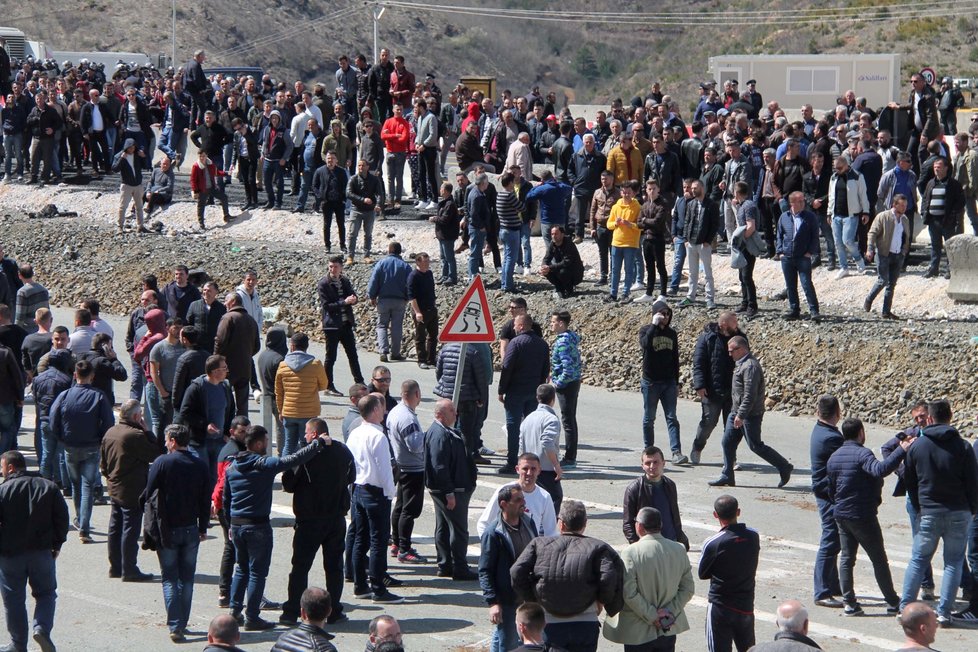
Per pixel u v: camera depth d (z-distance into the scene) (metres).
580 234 54.34
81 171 72.50
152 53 183.75
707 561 19.11
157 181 66.31
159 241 61.31
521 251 52.31
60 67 113.12
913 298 45.16
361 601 23.59
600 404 41.75
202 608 23.27
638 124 50.69
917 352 39.38
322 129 63.56
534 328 31.95
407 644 21.17
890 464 22.45
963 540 22.38
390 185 61.25
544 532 20.84
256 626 22.02
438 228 49.78
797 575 25.28
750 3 178.12
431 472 24.34
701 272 50.47
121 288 57.34
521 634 16.28
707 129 51.25
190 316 34.28
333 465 22.02
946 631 22.47
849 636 21.86
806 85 86.50
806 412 39.91
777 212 48.75
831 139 47.56
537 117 63.34
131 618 22.61
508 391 31.69
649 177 49.91
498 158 60.12
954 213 45.12
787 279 43.12
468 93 70.62
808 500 30.70
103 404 26.86
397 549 26.30
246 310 35.75
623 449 35.62
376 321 50.22
